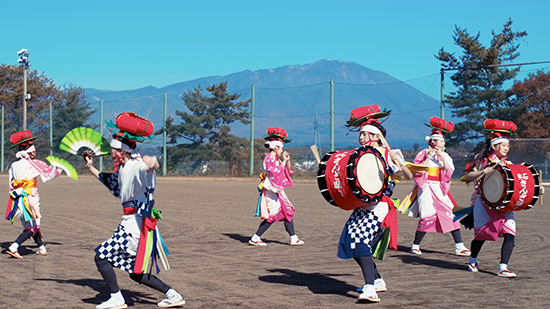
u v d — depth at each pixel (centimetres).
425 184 920
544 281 712
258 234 1012
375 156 606
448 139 4031
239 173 4272
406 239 1107
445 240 1094
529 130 3828
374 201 602
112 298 577
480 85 4012
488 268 801
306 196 2197
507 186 711
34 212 880
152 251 582
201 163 4553
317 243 1038
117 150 576
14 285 681
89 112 5450
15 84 6231
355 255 611
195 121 4716
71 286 677
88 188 2659
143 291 659
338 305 593
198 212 1590
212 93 4862
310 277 736
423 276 746
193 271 770
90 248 966
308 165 4147
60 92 6419
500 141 745
